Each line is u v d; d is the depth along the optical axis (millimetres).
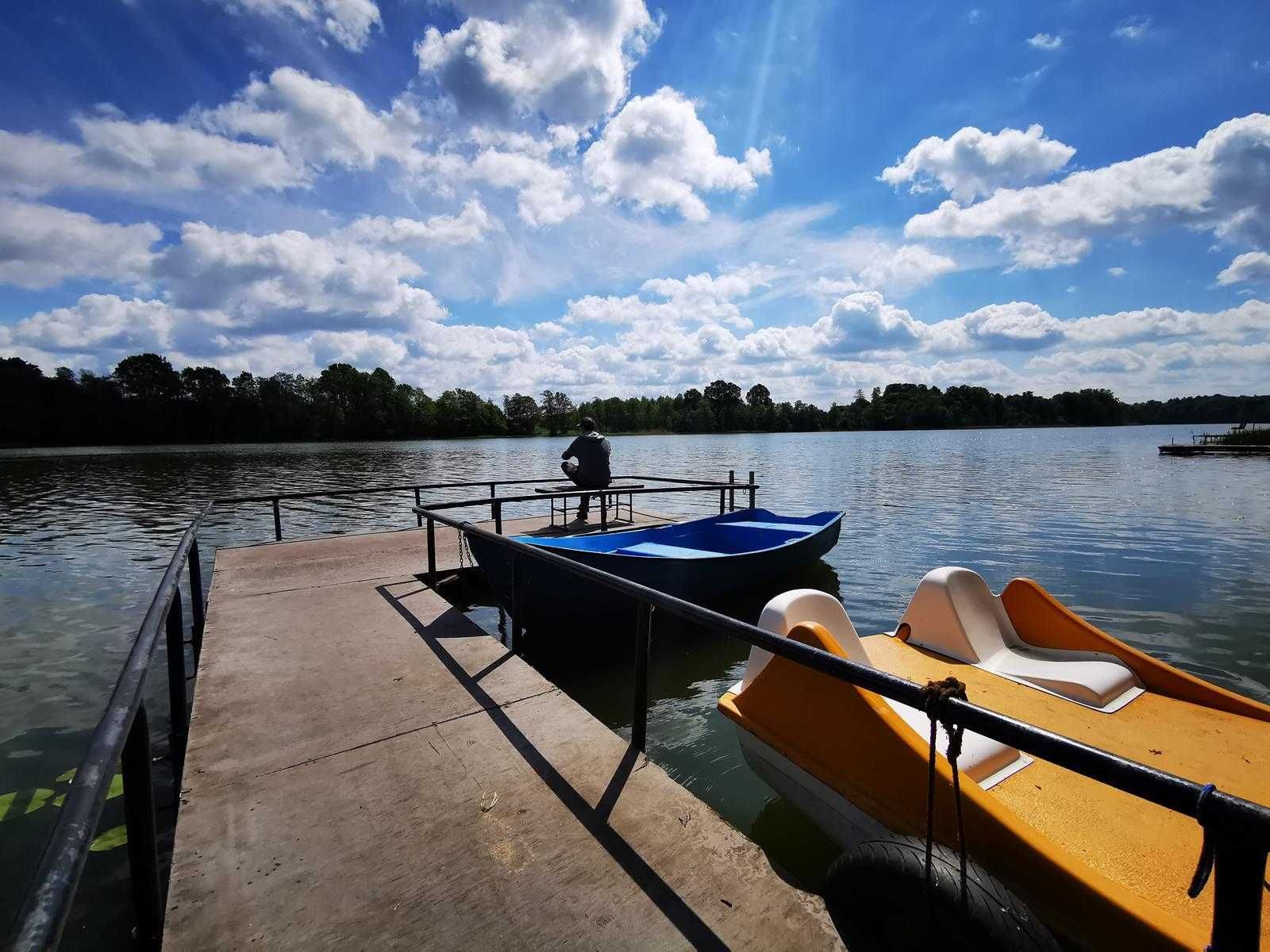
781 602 3199
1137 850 2371
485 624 7844
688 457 48781
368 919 2129
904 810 2490
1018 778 2785
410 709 3730
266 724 3553
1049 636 4016
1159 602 8711
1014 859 2150
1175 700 3443
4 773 4742
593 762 3119
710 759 4684
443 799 2814
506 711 3699
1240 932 1192
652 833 2562
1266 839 1122
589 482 10984
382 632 5188
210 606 5984
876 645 4168
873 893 2020
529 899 2215
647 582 6965
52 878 1046
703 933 2062
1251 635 7383
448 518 5980
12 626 8422
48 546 14078
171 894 2242
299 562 8078
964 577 4121
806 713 2924
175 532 15984
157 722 5273
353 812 2727
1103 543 12852
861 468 34469
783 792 3086
